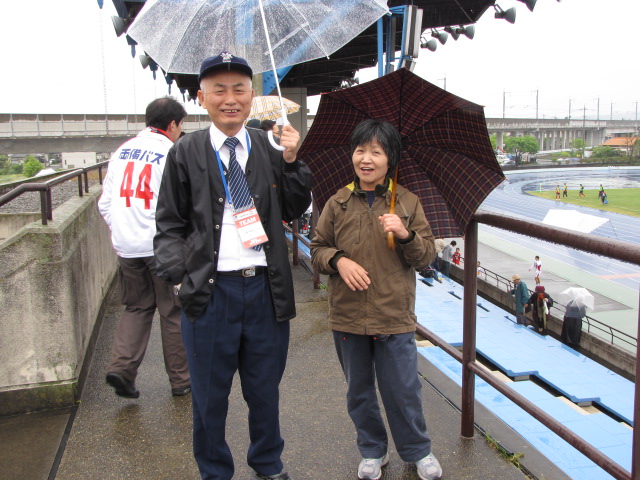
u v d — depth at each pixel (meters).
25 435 2.87
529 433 4.33
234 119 1.91
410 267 2.21
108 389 3.41
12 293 3.02
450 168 2.40
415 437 2.29
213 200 1.94
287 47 2.51
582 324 17.98
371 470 2.35
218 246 1.94
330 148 2.44
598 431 7.38
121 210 3.07
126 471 2.53
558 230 1.96
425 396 3.19
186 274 1.95
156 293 3.19
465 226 2.40
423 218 2.19
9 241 2.99
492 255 33.00
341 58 11.78
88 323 3.92
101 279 4.95
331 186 2.47
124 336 3.14
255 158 1.99
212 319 1.96
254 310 2.01
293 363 3.74
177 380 3.29
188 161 1.93
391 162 2.11
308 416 3.00
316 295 5.34
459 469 2.44
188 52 2.38
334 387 3.36
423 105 2.18
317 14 2.49
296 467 2.51
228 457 2.16
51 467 2.56
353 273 2.08
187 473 2.50
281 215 2.07
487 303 20.19
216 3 2.33
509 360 13.52
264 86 8.23
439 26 9.98
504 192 49.53
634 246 1.66
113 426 2.94
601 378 12.16
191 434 2.85
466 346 2.62
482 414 2.91
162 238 1.97
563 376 12.34
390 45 8.38
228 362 2.03
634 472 1.74
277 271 2.02
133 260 3.10
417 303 16.48
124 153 3.16
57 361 3.13
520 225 2.13
